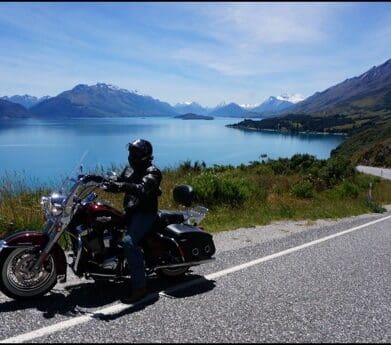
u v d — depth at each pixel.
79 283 5.35
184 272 5.71
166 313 4.52
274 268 6.35
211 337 4.01
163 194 12.35
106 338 3.89
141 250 4.88
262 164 31.61
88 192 4.92
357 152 121.44
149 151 5.10
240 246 7.77
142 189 4.80
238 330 4.19
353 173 31.58
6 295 4.63
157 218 5.30
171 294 5.09
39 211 8.52
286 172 28.81
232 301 4.95
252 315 4.56
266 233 9.30
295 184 19.03
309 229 10.03
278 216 12.03
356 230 10.20
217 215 11.02
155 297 4.98
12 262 4.62
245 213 11.84
